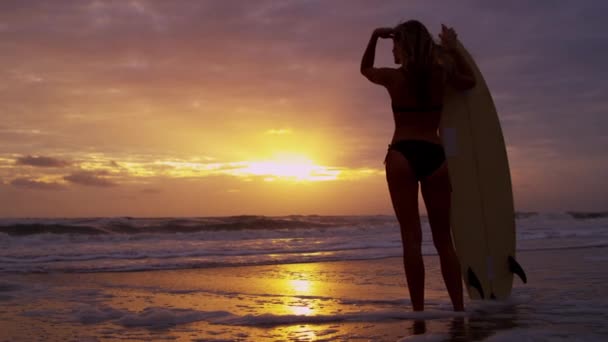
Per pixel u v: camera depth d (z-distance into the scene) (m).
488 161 4.29
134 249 12.23
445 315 3.53
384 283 6.07
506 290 4.15
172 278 6.79
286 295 5.01
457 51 4.09
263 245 13.53
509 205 4.28
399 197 3.54
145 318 3.64
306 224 25.23
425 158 3.51
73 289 5.62
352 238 16.58
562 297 4.38
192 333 3.16
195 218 24.94
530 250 10.52
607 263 7.69
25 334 3.25
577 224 24.86
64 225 19.19
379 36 3.65
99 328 3.41
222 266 8.51
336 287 5.64
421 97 3.50
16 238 15.81
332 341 2.85
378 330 3.11
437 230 3.67
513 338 2.72
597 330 2.98
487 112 4.35
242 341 2.89
